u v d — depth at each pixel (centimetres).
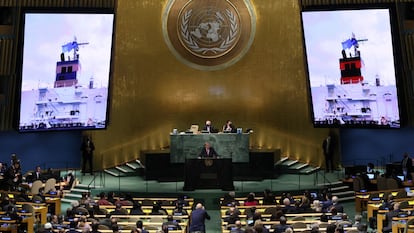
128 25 2406
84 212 1450
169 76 2456
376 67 2116
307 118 2370
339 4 2286
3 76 2286
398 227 1319
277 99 2427
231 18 2461
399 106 2092
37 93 2139
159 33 2448
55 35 2148
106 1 2309
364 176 1978
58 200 1777
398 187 1906
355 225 1259
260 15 2447
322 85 2200
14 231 1335
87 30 2188
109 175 2317
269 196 1675
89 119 2206
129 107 2403
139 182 2178
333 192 2041
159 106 2445
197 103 2469
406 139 2389
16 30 2256
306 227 1240
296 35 2384
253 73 2455
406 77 2250
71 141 2458
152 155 2208
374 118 2130
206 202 1939
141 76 2423
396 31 2225
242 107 2459
